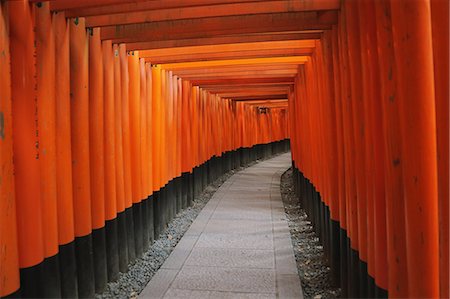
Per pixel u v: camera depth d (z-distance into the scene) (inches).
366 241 124.0
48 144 129.0
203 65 270.1
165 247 242.1
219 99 536.7
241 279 185.9
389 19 95.0
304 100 278.4
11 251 107.9
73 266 144.3
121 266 193.2
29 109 117.9
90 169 165.9
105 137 178.4
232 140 631.2
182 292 171.9
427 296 82.7
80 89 152.3
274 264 205.3
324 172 199.0
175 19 152.9
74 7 129.0
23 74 116.3
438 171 79.4
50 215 129.6
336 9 145.4
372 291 113.6
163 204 272.1
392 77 94.3
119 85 193.0
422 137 82.0
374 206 107.9
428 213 82.4
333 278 176.7
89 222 157.3
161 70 271.9
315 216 252.4
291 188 460.1
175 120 312.7
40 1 120.2
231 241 247.1
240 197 403.5
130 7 138.2
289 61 261.1
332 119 171.5
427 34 81.0
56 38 137.1
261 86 422.0
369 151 114.0
